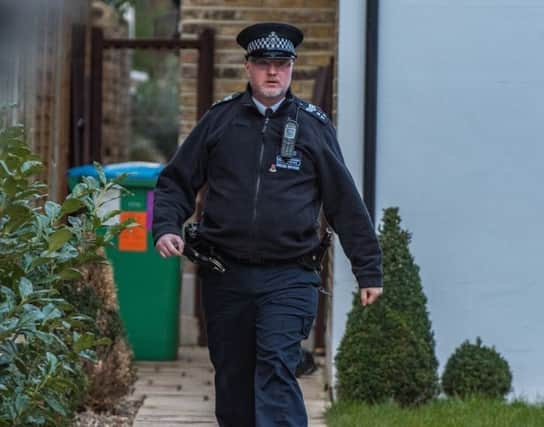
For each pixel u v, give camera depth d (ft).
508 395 57.77
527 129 57.77
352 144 57.77
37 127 62.44
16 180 36.83
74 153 77.05
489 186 57.82
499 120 57.67
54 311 36.63
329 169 40.88
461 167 57.77
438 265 57.93
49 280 38.45
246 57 41.09
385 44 57.36
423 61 57.47
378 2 57.06
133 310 70.59
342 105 57.77
